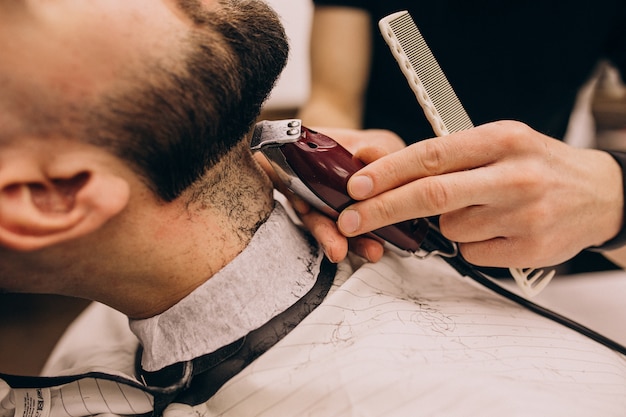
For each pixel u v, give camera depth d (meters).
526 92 0.93
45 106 0.35
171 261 0.42
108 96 0.36
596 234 0.53
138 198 0.39
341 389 0.40
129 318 0.49
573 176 0.49
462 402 0.38
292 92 1.29
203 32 0.39
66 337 0.71
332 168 0.44
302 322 0.44
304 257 0.48
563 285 0.77
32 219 0.36
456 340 0.45
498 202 0.45
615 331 0.68
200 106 0.38
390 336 0.44
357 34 0.96
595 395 0.42
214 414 0.43
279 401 0.41
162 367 0.46
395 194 0.44
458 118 0.48
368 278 0.49
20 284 0.42
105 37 0.36
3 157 0.35
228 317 0.44
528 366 0.44
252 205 0.46
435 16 0.88
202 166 0.40
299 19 1.30
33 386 0.48
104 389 0.49
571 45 0.90
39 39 0.35
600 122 1.24
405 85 0.95
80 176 0.38
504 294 0.55
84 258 0.40
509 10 0.86
